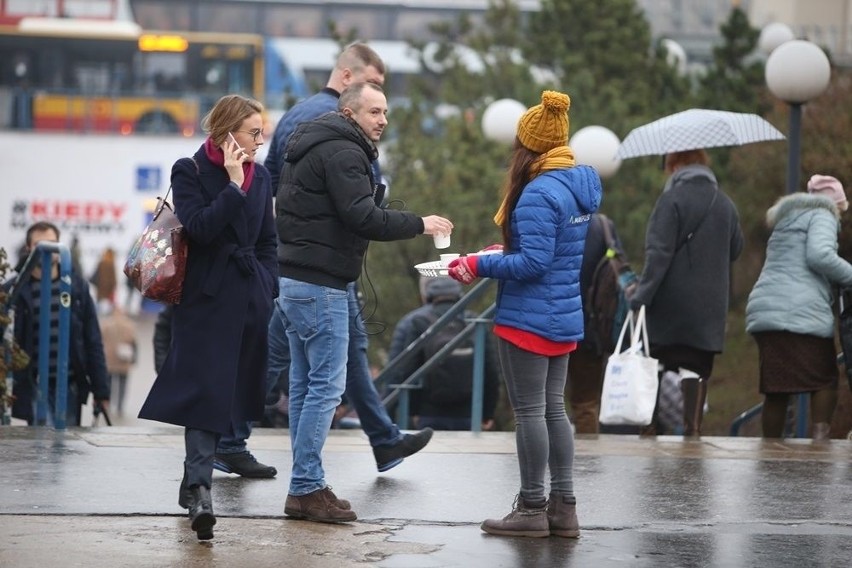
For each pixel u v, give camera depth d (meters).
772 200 52.06
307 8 94.88
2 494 17.81
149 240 16.05
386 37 94.81
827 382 25.12
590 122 55.56
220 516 17.11
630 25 66.38
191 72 89.88
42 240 26.56
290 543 15.80
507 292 16.20
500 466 21.08
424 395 28.75
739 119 26.55
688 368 25.33
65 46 89.00
